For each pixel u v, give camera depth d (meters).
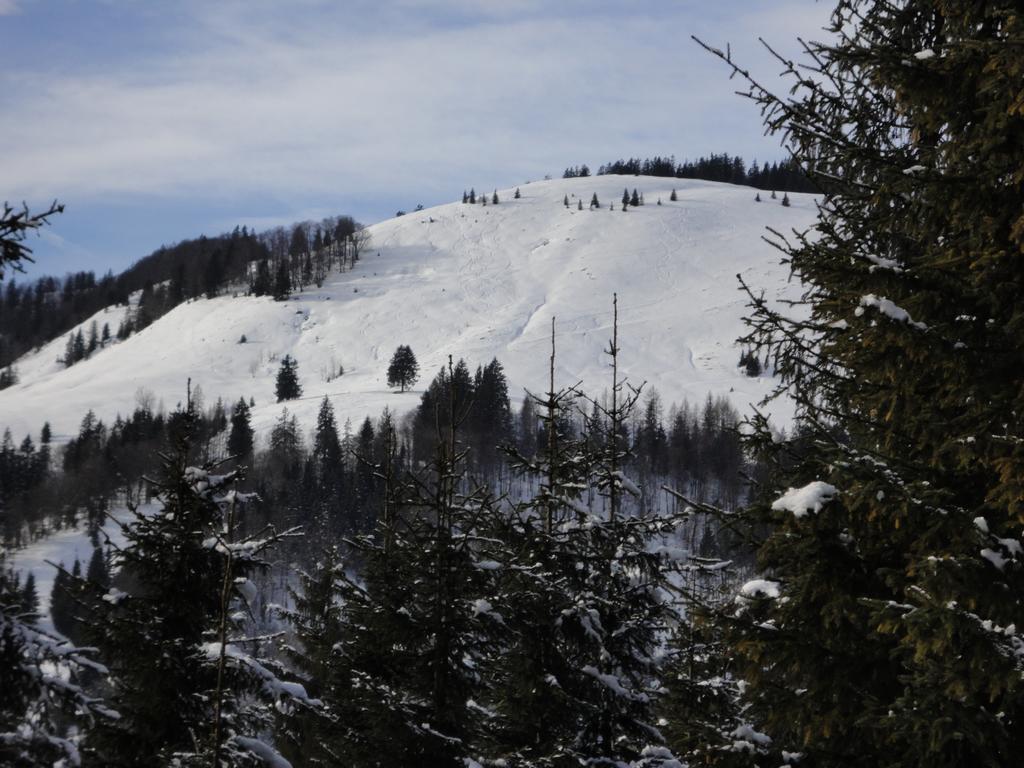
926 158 6.93
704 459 108.31
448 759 11.85
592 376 175.12
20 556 62.19
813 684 6.82
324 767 13.37
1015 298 6.49
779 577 7.36
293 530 12.20
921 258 6.99
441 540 12.24
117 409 178.75
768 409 136.50
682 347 190.25
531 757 12.25
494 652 12.49
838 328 7.00
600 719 12.48
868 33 7.65
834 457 7.10
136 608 11.37
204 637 11.37
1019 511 5.85
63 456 120.31
